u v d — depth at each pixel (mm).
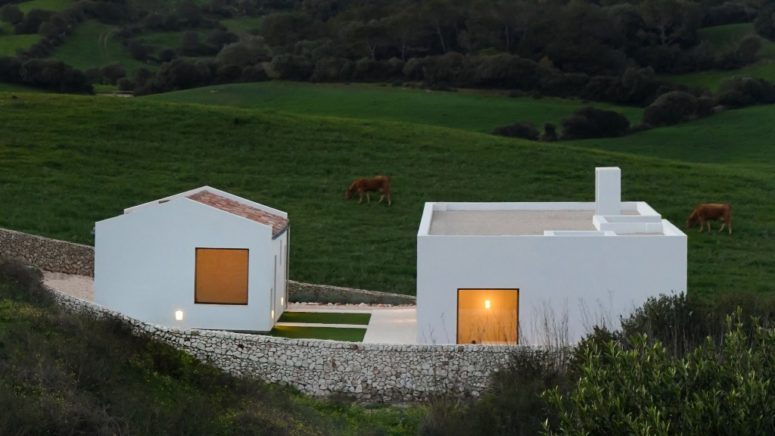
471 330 61344
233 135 129375
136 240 67375
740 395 31422
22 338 48188
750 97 186250
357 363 56750
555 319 60938
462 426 47656
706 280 87625
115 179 110125
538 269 60844
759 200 115250
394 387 56438
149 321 67438
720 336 54062
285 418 49188
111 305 67562
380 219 103938
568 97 196500
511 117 180125
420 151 128625
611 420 32281
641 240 60625
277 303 70188
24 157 112938
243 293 67062
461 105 186125
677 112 178000
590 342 47906
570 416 34375
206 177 114375
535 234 66688
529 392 48719
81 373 45562
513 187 116812
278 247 70188
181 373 52812
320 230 99375
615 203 70375
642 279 60781
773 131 167625
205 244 67000
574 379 48969
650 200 113688
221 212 66875
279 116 139250
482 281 60844
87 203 99938
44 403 40250
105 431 40000
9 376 42781
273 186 113000
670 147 162000
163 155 120438
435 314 61094
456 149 130250
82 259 81438
